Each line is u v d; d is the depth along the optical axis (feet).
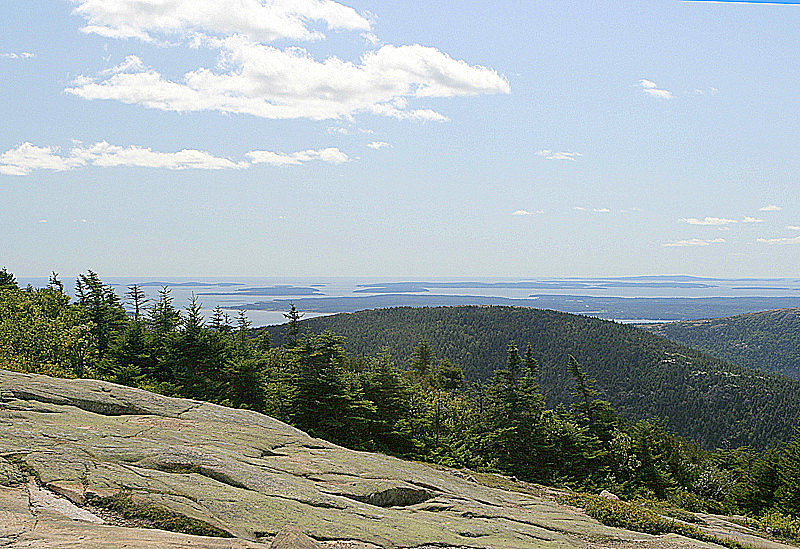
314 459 45.75
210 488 31.45
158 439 42.01
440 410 156.87
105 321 194.49
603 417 146.51
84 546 20.39
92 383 56.34
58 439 36.04
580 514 50.80
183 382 135.64
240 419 56.03
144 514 26.27
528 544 35.29
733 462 184.75
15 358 123.65
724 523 61.98
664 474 134.92
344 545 27.71
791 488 113.60
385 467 47.57
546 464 132.26
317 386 131.85
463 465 125.29
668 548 40.63
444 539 32.37
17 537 21.03
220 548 22.67
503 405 139.95
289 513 30.37
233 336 183.83
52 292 209.87
